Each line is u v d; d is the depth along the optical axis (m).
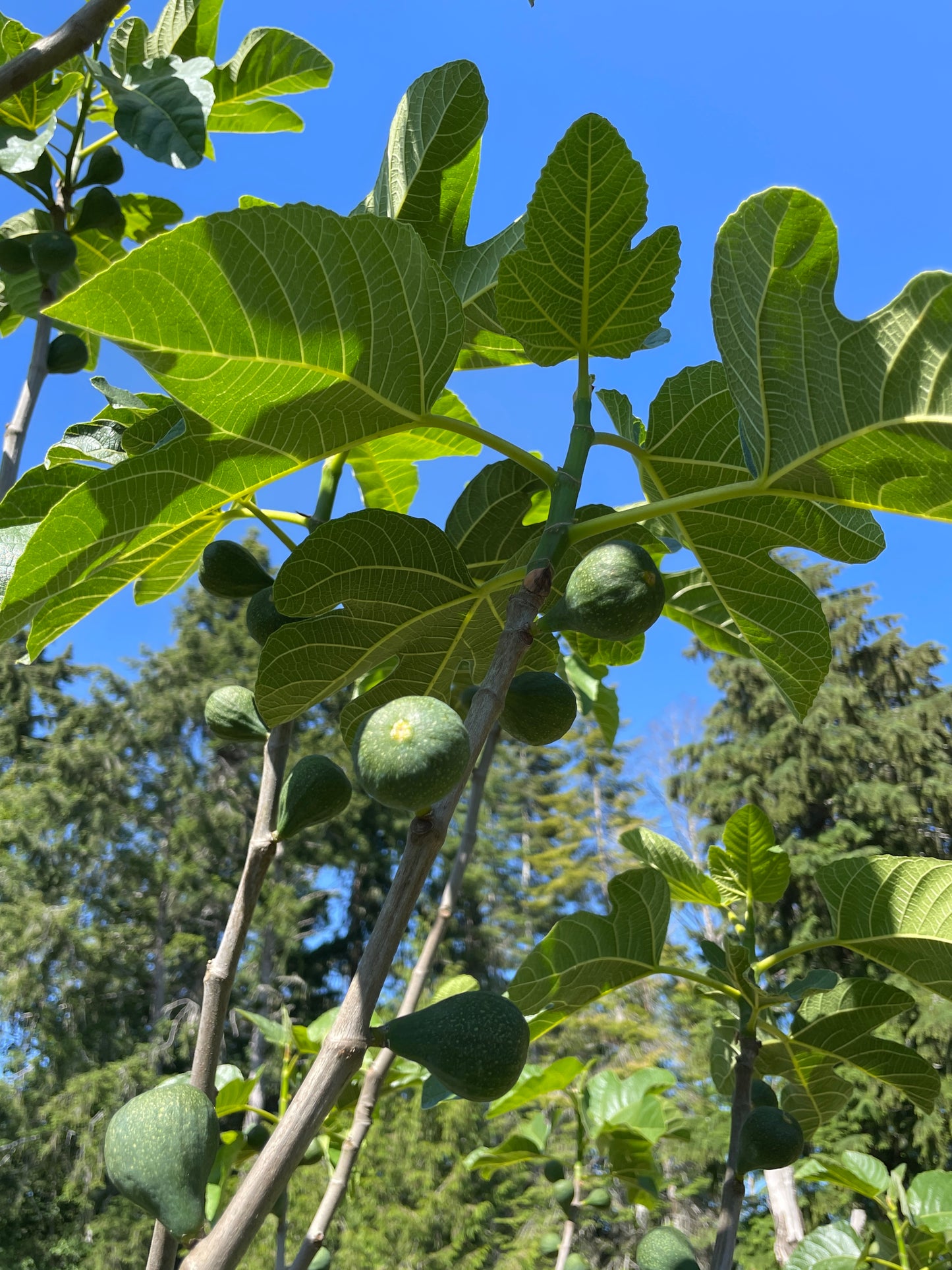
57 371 3.11
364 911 41.12
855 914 2.21
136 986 33.72
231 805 37.91
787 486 1.55
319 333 1.33
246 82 4.23
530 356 1.77
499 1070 1.03
